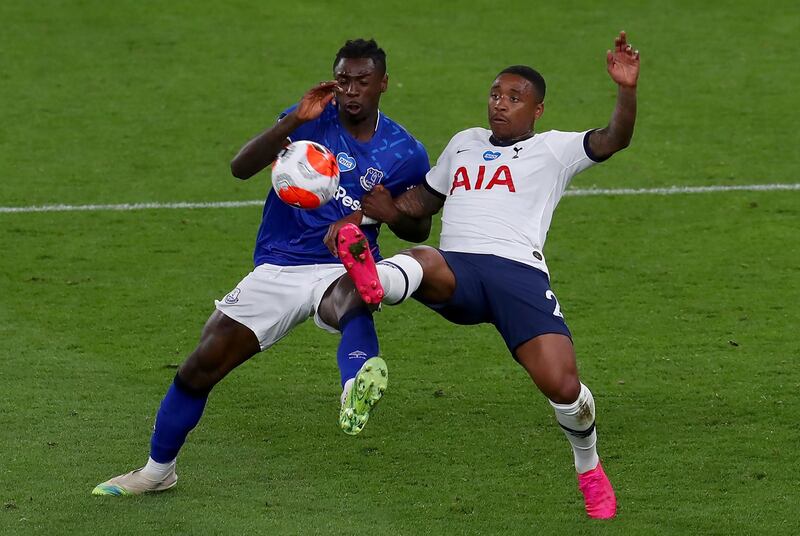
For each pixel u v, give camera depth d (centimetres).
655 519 2116
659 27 5831
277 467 2362
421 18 5922
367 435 2525
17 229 3884
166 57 5475
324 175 2055
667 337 3098
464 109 4966
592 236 3859
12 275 3528
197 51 5538
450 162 2222
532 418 2614
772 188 4219
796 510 2145
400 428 2562
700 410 2638
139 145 4631
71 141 4656
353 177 2209
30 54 5472
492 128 2198
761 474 2297
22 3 5988
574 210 4078
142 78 5266
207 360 2172
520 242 2120
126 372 2873
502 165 2161
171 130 4772
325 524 2091
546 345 2047
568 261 3662
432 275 2052
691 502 2188
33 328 3148
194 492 2236
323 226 2195
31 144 4622
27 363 2911
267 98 5081
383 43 5628
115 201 4141
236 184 4306
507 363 2947
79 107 4978
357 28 5800
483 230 2119
